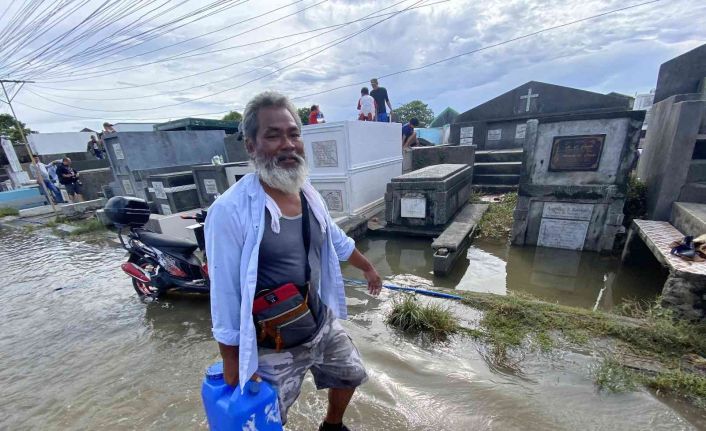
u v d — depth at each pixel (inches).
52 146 729.6
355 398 87.2
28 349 125.4
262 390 50.3
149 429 83.0
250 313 48.1
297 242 55.9
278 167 50.7
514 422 76.8
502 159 375.9
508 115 482.0
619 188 179.2
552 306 118.6
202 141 421.4
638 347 96.7
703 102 155.2
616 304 142.7
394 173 340.8
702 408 76.5
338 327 67.7
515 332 107.4
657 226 162.2
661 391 81.9
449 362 97.9
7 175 713.0
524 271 180.2
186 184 317.7
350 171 258.1
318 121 386.0
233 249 48.3
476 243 223.3
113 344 124.0
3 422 89.4
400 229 247.1
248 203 50.4
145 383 100.5
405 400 85.4
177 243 149.6
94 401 94.4
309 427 80.5
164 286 152.9
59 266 228.1
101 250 258.2
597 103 431.2
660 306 113.0
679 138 163.5
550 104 454.3
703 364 88.1
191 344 120.1
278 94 52.4
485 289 163.3
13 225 398.9
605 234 188.7
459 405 82.7
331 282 66.5
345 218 257.3
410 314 116.9
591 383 86.2
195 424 83.4
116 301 162.6
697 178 165.3
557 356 96.2
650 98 515.2
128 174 369.7
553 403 81.0
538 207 202.1
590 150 181.0
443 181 226.4
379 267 199.6
